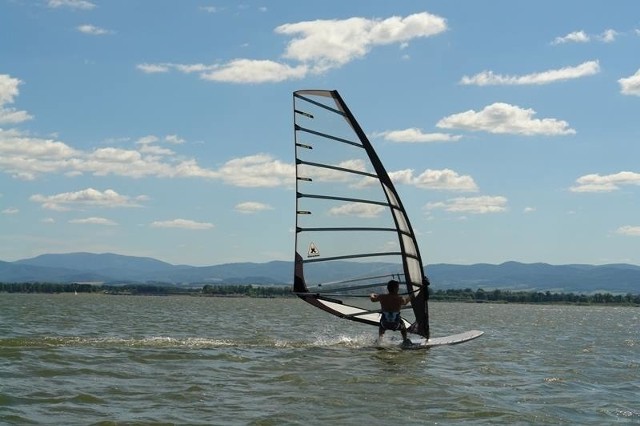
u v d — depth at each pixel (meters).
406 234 19.80
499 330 34.75
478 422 11.22
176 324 33.16
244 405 11.89
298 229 19.64
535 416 11.74
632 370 17.73
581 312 94.12
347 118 19.61
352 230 19.78
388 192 19.66
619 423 11.45
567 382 15.34
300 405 11.98
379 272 19.89
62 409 11.28
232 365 15.93
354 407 11.95
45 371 14.49
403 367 16.28
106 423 10.49
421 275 20.03
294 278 19.45
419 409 11.97
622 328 42.62
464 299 163.38
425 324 20.38
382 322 20.16
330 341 21.55
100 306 62.81
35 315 39.09
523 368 17.36
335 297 19.80
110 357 16.56
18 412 10.97
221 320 38.22
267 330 29.11
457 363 17.56
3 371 14.34
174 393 12.69
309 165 19.73
